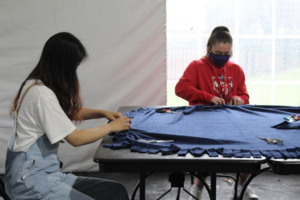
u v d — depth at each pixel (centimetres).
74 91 154
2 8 303
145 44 316
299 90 341
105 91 321
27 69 312
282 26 332
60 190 142
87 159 331
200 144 151
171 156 133
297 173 127
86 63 316
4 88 313
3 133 318
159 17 313
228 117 209
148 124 192
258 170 130
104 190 160
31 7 305
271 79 340
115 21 312
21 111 148
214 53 263
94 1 308
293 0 328
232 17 332
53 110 144
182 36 335
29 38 309
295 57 336
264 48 336
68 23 310
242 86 280
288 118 198
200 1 330
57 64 148
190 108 230
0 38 307
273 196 281
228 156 131
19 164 144
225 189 292
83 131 153
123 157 133
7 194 154
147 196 280
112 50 316
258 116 212
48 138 144
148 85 322
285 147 143
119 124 166
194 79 273
